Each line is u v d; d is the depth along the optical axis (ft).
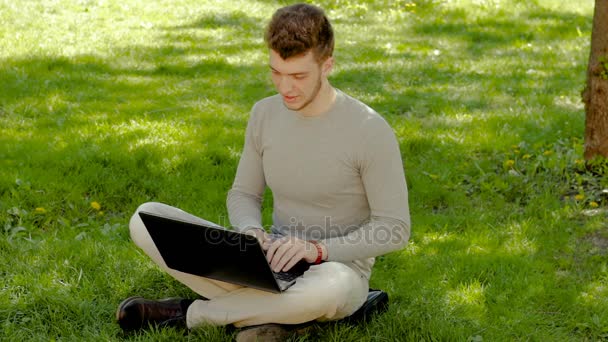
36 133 18.54
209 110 20.94
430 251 13.26
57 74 23.61
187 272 9.59
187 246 9.05
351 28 31.99
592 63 16.63
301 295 8.96
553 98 22.75
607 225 14.44
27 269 11.86
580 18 33.99
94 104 21.01
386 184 9.23
